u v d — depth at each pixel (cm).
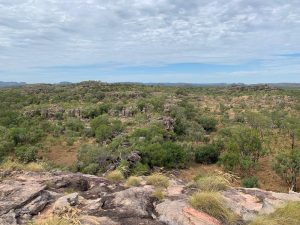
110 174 923
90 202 671
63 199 665
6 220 579
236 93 14638
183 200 679
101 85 14650
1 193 696
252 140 3984
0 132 5462
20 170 966
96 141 5509
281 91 14788
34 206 646
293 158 3212
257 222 563
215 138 5484
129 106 8131
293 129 5059
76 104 9806
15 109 9012
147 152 3784
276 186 3291
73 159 4500
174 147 4003
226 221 598
